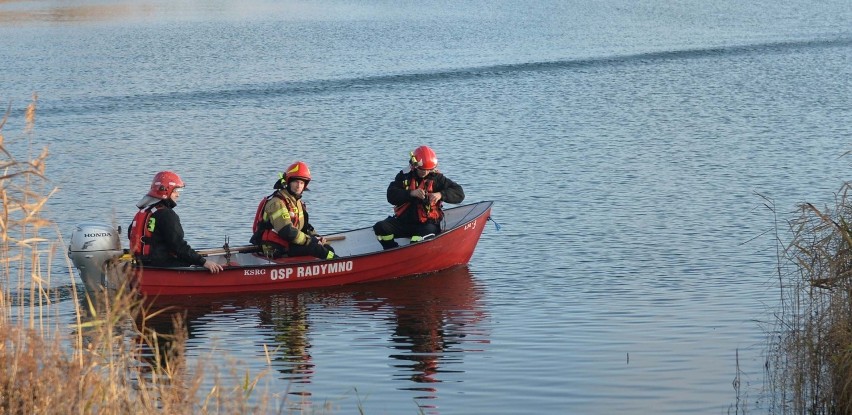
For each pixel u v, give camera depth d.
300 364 11.68
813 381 10.12
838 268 10.12
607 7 81.06
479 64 49.12
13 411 7.41
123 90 41.09
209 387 10.23
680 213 20.16
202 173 25.48
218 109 36.97
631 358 11.68
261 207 16.03
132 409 7.71
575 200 21.61
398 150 28.91
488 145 29.53
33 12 81.25
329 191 23.05
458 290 15.18
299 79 44.50
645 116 34.91
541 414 10.02
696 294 14.45
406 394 10.62
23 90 40.78
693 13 74.69
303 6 89.12
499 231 18.94
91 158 27.56
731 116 34.50
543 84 43.41
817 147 28.02
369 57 52.25
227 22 73.06
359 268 15.71
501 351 12.09
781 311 13.37
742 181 23.42
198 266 14.91
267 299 14.95
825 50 53.00
